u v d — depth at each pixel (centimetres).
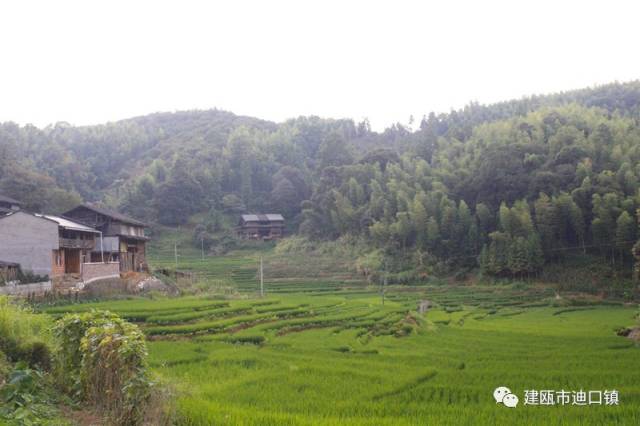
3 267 4262
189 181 13075
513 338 3700
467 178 10575
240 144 15975
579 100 16725
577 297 7269
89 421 1242
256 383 2002
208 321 3706
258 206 14225
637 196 8131
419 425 1412
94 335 1336
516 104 17775
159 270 7231
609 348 3241
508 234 8631
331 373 2225
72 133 18300
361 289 7981
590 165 9462
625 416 1517
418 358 2720
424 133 15488
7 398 1184
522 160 10331
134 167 16788
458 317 5412
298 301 5362
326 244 10831
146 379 1232
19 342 1562
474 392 1883
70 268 5300
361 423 1415
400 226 9650
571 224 8712
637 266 5125
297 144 18100
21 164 9631
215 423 1315
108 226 6278
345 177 12369
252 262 9531
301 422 1388
